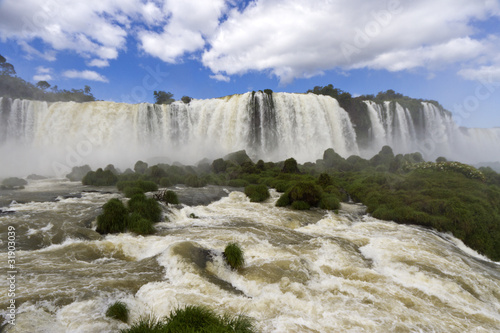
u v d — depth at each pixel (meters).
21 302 6.34
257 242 12.91
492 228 15.63
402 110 68.19
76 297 6.90
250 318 6.52
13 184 28.64
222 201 23.86
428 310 7.60
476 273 10.39
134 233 13.77
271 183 30.25
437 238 14.65
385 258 11.48
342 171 39.16
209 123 57.41
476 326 7.01
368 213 20.03
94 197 21.84
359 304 7.62
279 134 56.41
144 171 36.81
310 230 15.81
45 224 13.82
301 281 8.91
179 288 7.89
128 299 7.17
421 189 20.89
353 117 66.50
